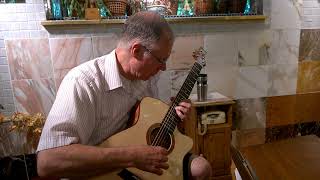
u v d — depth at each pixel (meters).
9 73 1.94
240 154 1.04
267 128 2.53
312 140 1.23
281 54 2.39
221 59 2.28
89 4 1.98
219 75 2.31
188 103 1.34
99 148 1.00
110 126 1.23
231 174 2.08
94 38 2.02
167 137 1.24
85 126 1.09
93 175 1.04
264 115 2.49
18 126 1.84
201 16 2.12
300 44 2.41
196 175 1.26
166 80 2.20
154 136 1.21
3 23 1.86
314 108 2.58
